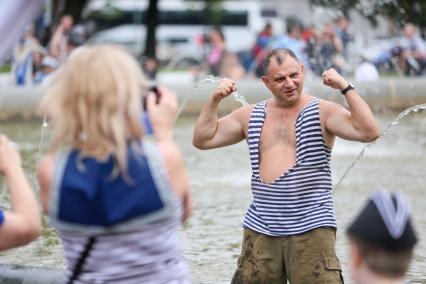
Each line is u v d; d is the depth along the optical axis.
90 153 4.14
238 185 11.26
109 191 4.11
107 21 40.19
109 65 4.10
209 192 10.80
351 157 13.29
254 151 6.07
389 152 13.61
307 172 5.86
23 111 17.69
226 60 22.95
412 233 3.46
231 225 9.18
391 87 17.67
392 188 10.75
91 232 4.17
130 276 4.20
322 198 5.86
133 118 4.10
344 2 21.78
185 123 17.58
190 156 13.62
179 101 17.89
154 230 4.18
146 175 4.12
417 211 9.48
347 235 3.57
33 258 7.80
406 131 15.82
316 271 5.79
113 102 4.05
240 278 6.05
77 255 4.24
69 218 4.18
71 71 4.14
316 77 20.41
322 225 5.80
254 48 25.23
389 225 3.43
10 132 16.34
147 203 4.13
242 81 17.25
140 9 41.53
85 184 4.11
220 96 6.14
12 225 4.41
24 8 4.96
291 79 5.93
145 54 30.14
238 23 42.06
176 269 4.29
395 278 3.48
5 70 26.81
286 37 20.95
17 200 4.48
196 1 37.38
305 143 5.88
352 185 11.08
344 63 21.02
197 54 36.16
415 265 7.45
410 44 22.03
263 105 6.16
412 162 12.63
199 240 8.55
